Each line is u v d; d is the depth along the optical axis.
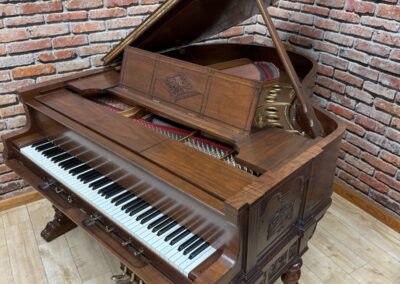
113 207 1.33
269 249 1.31
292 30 2.63
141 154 1.29
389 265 2.06
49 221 2.29
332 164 1.47
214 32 2.16
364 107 2.31
